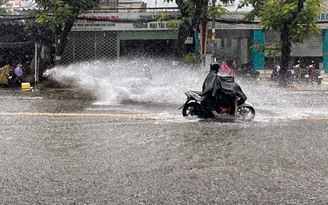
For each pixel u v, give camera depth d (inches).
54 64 944.9
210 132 363.6
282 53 851.4
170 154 288.2
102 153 290.5
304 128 384.8
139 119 432.5
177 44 875.4
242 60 1039.6
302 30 797.2
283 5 793.6
